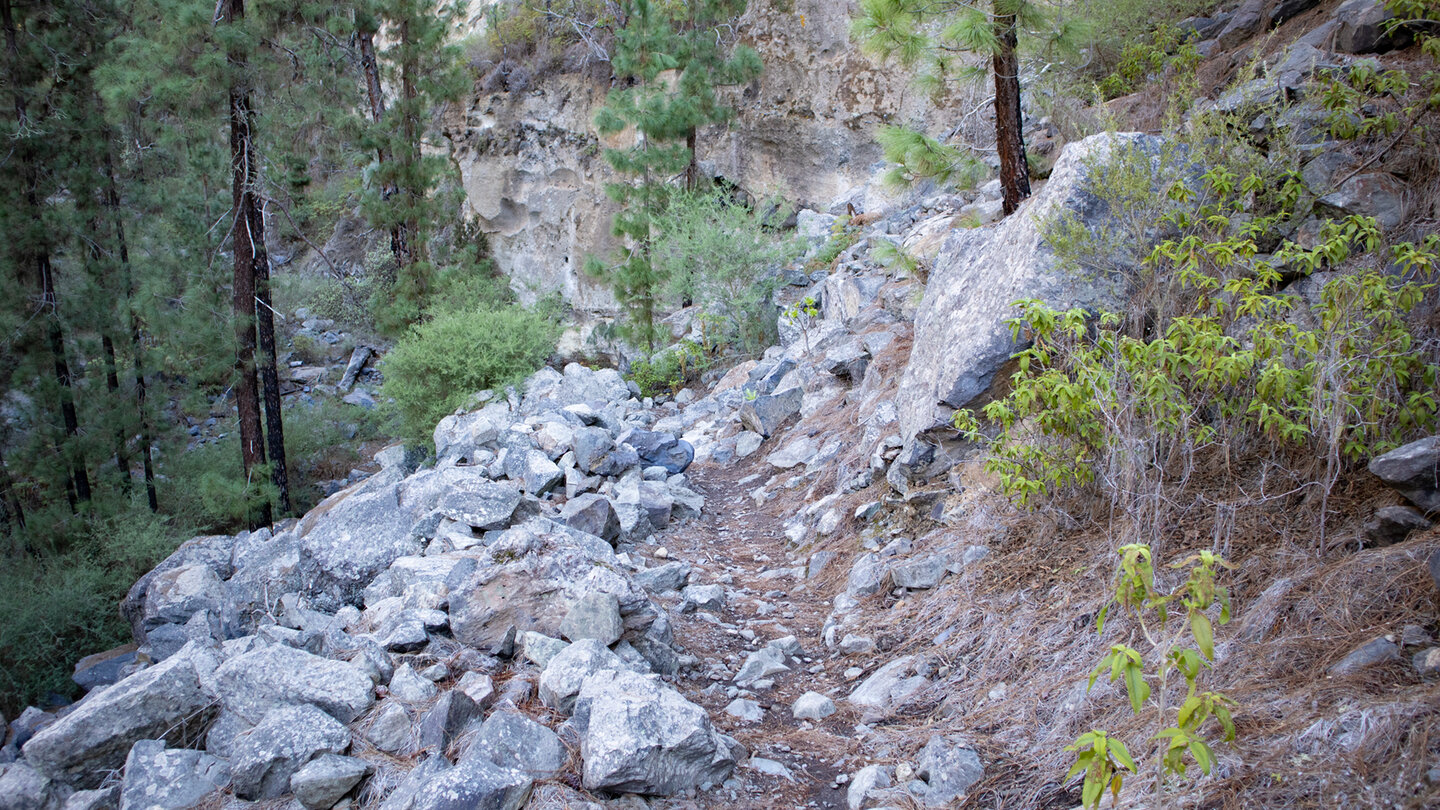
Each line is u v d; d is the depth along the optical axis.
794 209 17.52
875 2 7.73
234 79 11.88
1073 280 5.52
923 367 6.91
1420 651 2.87
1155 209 5.16
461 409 13.19
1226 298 4.68
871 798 3.45
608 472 8.84
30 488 16.00
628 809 3.41
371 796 3.57
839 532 6.79
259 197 12.98
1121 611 3.84
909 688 4.30
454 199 19.11
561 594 4.83
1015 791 3.25
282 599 6.68
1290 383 3.71
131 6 14.91
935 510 6.04
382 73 19.20
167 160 15.73
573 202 20.81
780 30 17.30
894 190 9.23
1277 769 2.66
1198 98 7.19
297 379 23.16
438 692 4.32
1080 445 4.64
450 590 5.27
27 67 13.98
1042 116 10.24
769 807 3.52
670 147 16.11
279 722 3.84
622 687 3.83
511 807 3.28
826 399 9.95
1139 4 8.87
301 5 13.13
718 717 4.36
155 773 3.81
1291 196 4.92
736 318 14.18
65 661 10.69
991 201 11.27
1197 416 4.74
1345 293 3.71
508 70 21.86
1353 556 3.41
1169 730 2.35
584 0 19.83
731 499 9.00
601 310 20.30
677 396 13.75
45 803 3.77
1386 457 3.44
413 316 18.05
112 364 15.40
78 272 15.12
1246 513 4.06
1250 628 3.42
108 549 13.20
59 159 14.16
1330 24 6.42
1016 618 4.39
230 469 15.59
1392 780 2.42
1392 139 4.91
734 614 5.95
